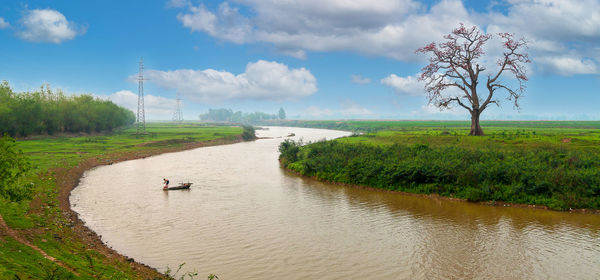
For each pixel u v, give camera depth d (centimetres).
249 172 5147
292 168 5209
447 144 5428
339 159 4550
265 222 2734
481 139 5494
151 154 7469
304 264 1977
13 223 2002
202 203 3309
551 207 2981
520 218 2791
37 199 2884
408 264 1984
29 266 1341
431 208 3106
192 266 1938
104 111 12612
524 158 3869
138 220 2762
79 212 2959
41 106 9656
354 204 3262
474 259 2053
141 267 1853
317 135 14712
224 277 1808
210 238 2378
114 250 2112
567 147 4528
